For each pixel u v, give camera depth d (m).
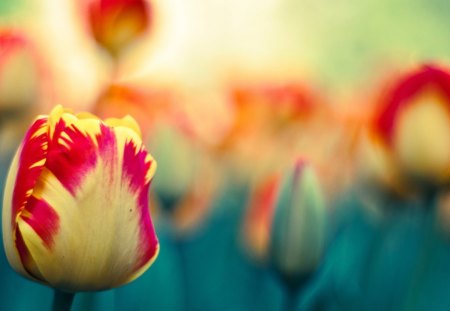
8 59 0.90
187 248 1.06
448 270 1.11
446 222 1.00
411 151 0.87
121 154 0.68
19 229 0.67
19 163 0.68
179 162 0.97
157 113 1.01
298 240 0.83
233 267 1.10
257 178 1.15
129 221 0.68
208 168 1.04
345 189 1.16
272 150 1.16
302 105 1.17
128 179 0.68
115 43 0.95
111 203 0.68
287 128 1.17
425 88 0.87
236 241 1.11
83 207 0.67
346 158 1.16
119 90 0.98
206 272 1.09
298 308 0.92
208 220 1.12
